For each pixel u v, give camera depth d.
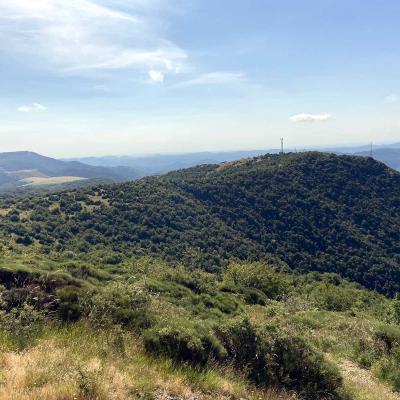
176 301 14.66
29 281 7.17
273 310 17.31
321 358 7.05
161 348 5.91
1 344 5.12
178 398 4.75
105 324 6.51
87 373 4.27
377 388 8.15
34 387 4.02
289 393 6.20
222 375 5.89
